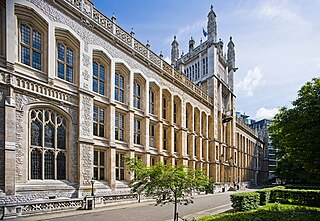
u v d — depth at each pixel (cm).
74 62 1967
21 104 1527
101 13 2228
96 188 1972
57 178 1734
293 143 1559
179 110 3512
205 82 4781
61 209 1633
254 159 7612
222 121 4978
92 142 1978
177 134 3462
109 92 2250
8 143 1415
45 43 1738
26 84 1570
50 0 1775
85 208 1777
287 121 1587
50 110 1731
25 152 1527
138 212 1677
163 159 3030
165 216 1516
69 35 1900
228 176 5122
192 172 1083
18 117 1505
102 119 2209
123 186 2256
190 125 3784
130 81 2512
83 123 1927
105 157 2170
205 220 1072
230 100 5578
